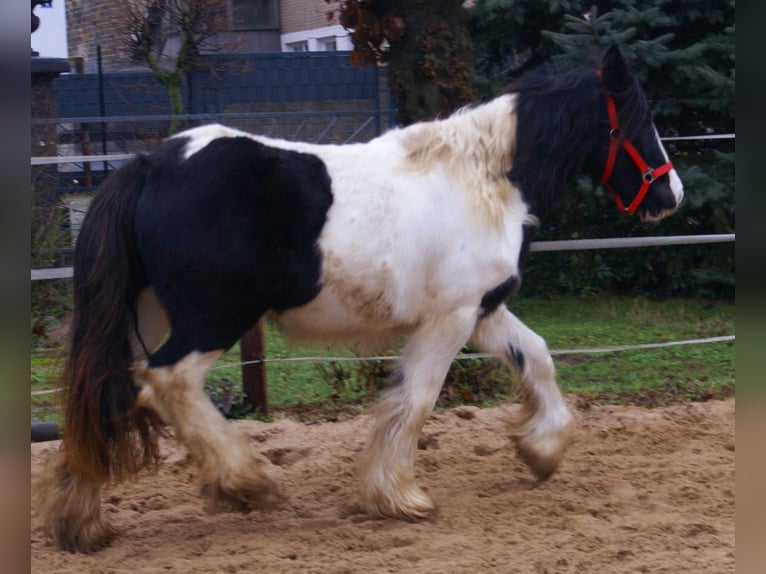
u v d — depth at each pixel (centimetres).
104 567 400
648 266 1033
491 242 448
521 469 538
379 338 455
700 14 945
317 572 388
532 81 484
